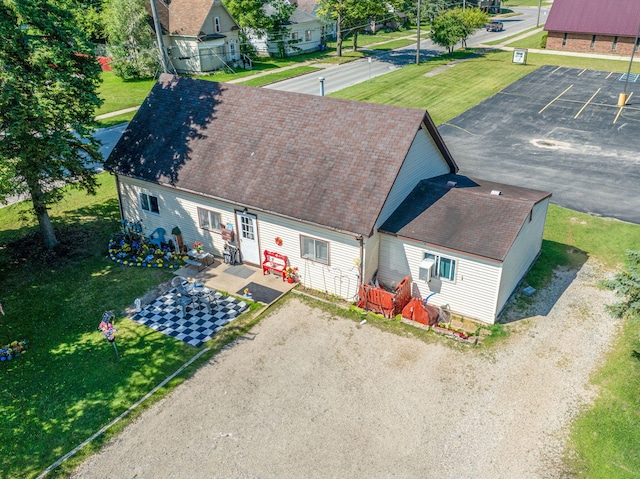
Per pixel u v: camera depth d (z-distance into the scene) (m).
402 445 13.36
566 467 12.67
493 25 81.06
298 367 16.05
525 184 28.61
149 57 52.12
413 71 54.56
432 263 17.83
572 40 64.19
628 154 32.38
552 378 15.37
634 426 13.62
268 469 12.82
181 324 18.05
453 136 36.44
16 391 15.33
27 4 18.25
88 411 14.62
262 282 20.33
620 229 23.62
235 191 19.88
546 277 20.30
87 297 19.59
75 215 25.84
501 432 13.66
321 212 18.20
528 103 43.44
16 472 12.91
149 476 12.72
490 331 17.38
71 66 19.50
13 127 18.05
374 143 18.73
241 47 59.59
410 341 17.03
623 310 15.59
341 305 18.89
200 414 14.45
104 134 37.06
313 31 66.12
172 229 22.33
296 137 20.09
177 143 22.00
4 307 19.03
